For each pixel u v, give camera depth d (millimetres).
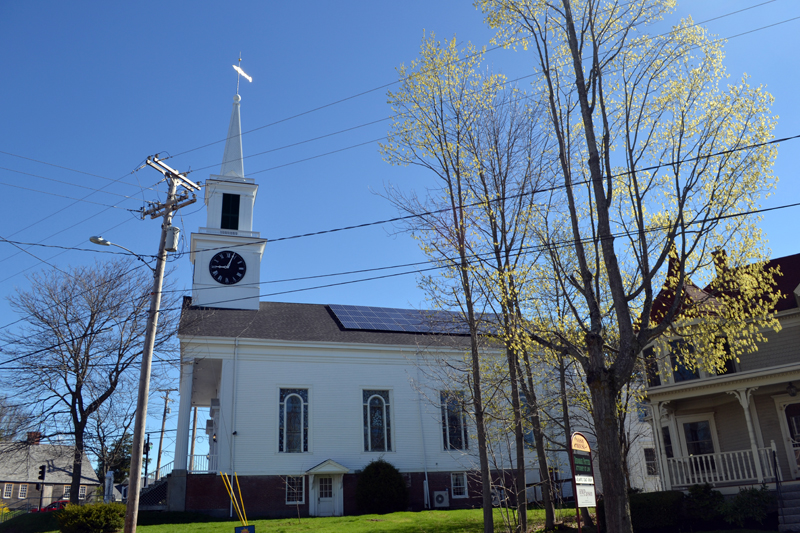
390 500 30859
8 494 57875
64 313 28141
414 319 39875
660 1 14469
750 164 13836
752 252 15281
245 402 31672
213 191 41500
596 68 14406
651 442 35188
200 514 28828
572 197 14422
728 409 23156
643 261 13445
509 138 18078
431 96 18016
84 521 22188
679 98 14438
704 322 16938
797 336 22406
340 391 33531
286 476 31016
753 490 17828
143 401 17172
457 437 34594
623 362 13023
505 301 15672
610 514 12414
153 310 18312
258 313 37094
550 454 33625
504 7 15508
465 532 21719
